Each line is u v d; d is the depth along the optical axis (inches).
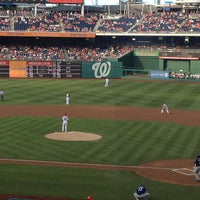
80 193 1015.6
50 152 1379.2
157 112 2148.1
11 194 1000.9
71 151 1395.2
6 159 1296.8
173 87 3088.1
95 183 1090.7
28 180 1104.8
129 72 3934.5
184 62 3937.0
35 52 3993.6
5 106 2268.7
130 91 2854.3
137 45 4207.7
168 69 3981.3
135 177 1146.0
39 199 972.6
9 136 1589.6
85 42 4205.2
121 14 4753.9
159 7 5339.6
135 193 964.0
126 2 5275.6
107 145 1477.6
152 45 4197.8
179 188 1058.7
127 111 2166.6
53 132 1667.1
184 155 1365.7
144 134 1653.5
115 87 3038.9
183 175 1165.1
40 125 1798.7
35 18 4104.3
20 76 3641.7
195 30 3878.0
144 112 2142.0
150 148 1445.6
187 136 1626.5
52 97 2586.1
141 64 4025.6
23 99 2502.5
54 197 987.3
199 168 1113.4
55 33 3909.9
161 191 1035.9
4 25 3959.2
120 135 1632.6
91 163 1267.2
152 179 1129.4
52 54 3961.6
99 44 4207.7
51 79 3523.6
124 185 1078.4
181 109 2244.1
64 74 3624.5
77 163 1266.0
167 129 1750.7
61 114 2063.2
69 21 4101.9
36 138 1566.2
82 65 3607.3
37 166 1230.3
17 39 4180.6
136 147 1456.7
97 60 3767.2
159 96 2657.5
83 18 4173.2
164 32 3887.8
